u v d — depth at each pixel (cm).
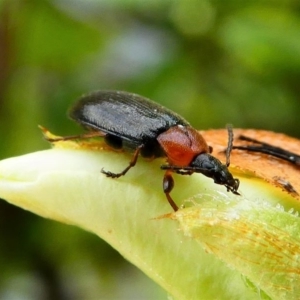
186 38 13
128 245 8
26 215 11
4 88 12
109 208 8
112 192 8
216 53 13
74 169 8
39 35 12
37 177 8
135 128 8
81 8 12
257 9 12
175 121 8
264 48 12
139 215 8
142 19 13
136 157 8
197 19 13
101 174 8
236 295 8
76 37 12
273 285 7
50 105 12
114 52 13
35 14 12
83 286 13
